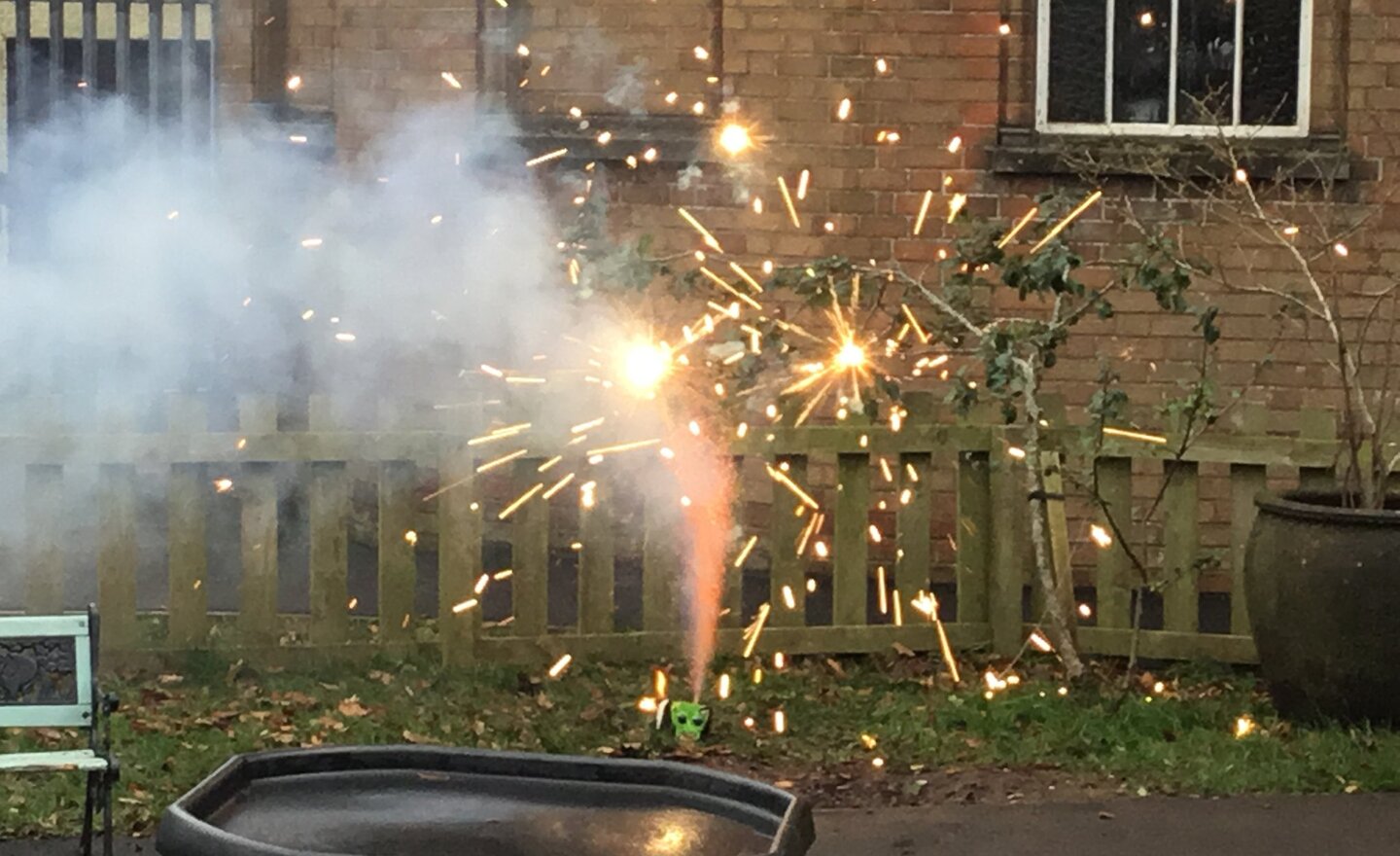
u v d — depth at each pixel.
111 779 4.87
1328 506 6.97
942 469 9.23
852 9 9.17
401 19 9.66
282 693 6.97
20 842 5.43
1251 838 5.58
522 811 3.53
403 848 3.29
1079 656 7.46
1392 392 8.37
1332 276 7.89
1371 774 6.14
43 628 5.08
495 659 7.41
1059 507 7.44
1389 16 8.94
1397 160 8.94
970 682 7.34
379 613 7.42
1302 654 6.61
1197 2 9.13
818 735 6.64
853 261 9.22
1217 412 7.73
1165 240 7.30
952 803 5.93
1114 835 5.61
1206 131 9.12
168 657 7.21
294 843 3.30
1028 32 9.14
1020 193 9.15
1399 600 6.43
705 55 9.30
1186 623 7.55
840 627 7.64
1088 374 9.15
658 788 3.60
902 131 9.19
